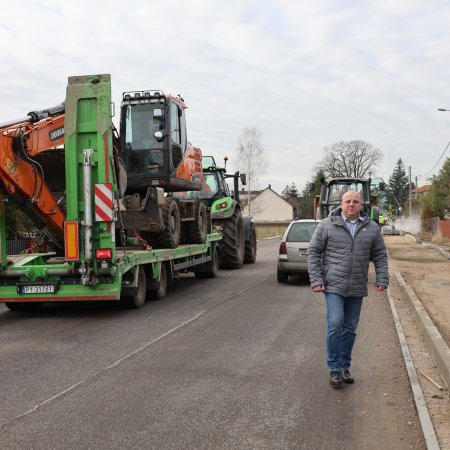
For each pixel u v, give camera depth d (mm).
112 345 7477
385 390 5531
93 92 9172
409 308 10148
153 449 4199
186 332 8258
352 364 6500
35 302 10305
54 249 11133
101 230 9125
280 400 5250
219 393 5453
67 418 4816
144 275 10727
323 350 7141
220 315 9633
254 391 5516
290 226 14102
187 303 10984
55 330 8555
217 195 17875
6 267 9477
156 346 7387
